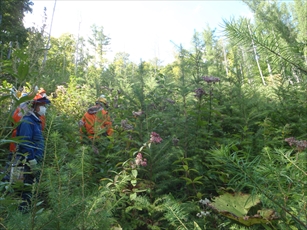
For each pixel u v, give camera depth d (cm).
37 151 266
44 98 293
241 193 243
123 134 361
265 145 330
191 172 333
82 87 803
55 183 171
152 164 304
